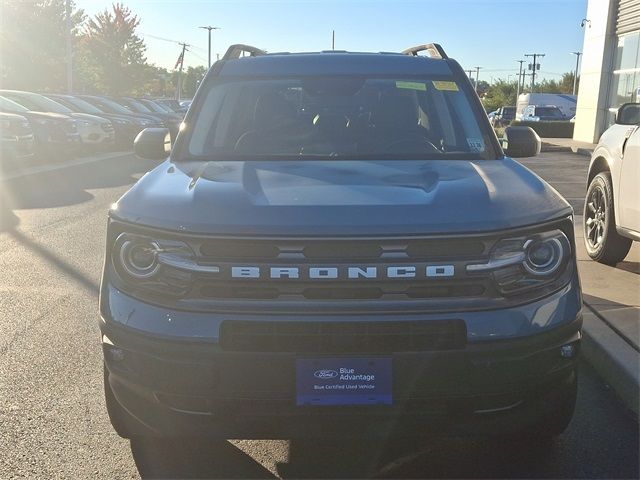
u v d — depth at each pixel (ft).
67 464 11.05
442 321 8.95
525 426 9.70
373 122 13.82
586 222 23.98
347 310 8.89
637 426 12.59
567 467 11.10
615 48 80.59
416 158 12.73
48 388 13.92
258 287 9.02
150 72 178.91
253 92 14.33
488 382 9.08
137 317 9.34
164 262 9.26
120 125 73.92
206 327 9.02
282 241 8.93
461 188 10.20
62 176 49.60
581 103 89.76
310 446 11.72
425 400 9.05
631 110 18.93
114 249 9.71
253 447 11.68
